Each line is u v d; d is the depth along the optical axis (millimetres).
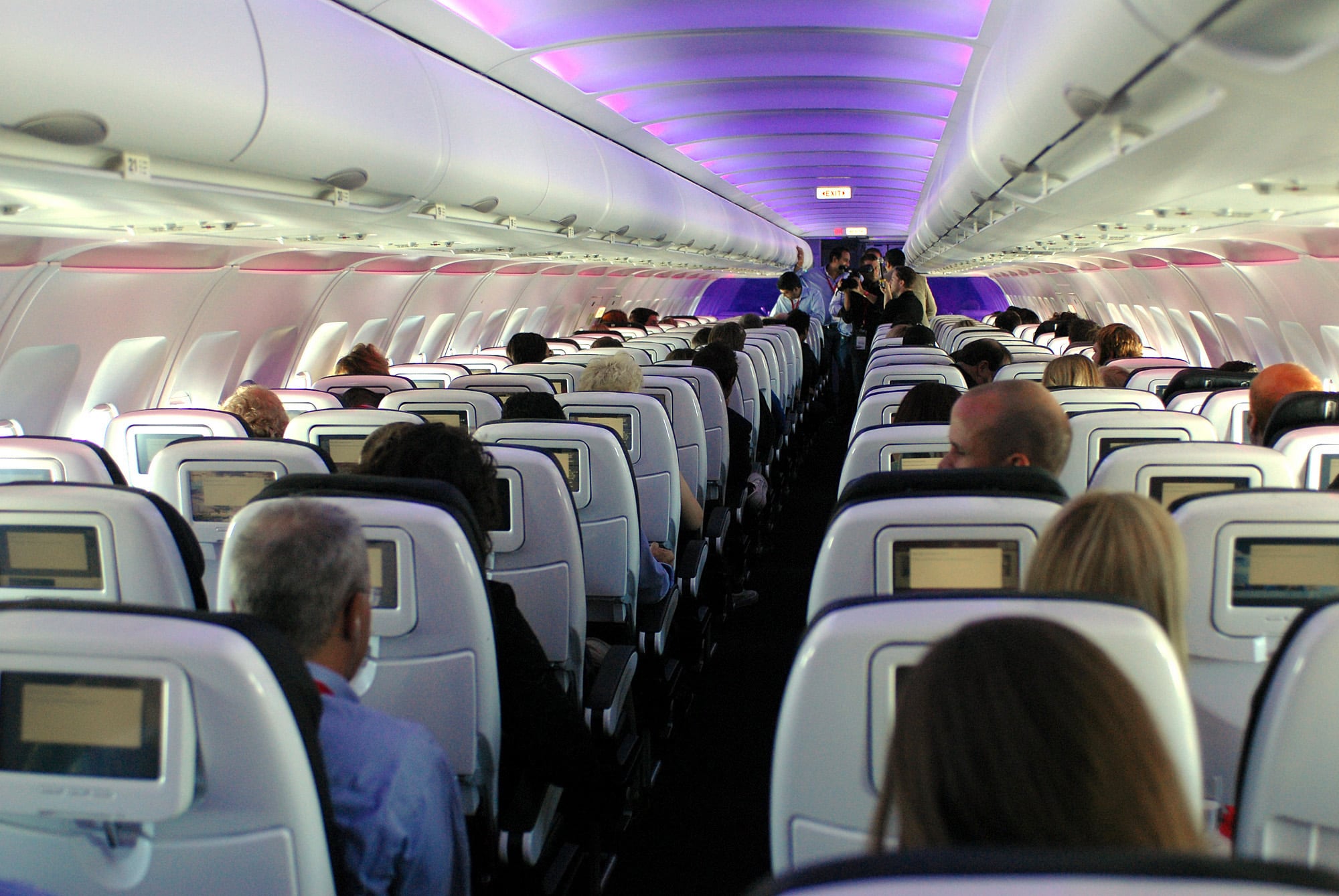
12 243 5398
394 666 2336
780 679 5238
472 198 6965
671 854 3566
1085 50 3346
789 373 10734
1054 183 5883
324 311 9977
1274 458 2721
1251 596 2070
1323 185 4375
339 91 4863
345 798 1664
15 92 3090
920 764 860
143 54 3518
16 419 6484
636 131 12617
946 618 1401
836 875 681
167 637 1350
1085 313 21312
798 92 11875
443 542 2240
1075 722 833
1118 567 1642
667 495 4688
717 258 20531
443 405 4691
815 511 9398
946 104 12516
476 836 2600
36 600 1433
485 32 7695
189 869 1473
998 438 2584
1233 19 2258
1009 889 659
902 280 12453
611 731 3191
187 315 7645
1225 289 11070
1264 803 1479
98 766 1389
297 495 2289
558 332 20312
